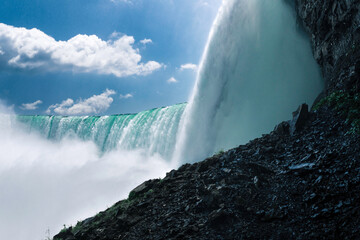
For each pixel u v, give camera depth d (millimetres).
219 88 17344
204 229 5109
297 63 14422
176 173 8742
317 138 7082
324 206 4664
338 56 9938
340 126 6879
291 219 4727
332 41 10375
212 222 5180
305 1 12336
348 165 5316
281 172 6367
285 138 8102
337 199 4672
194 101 18703
